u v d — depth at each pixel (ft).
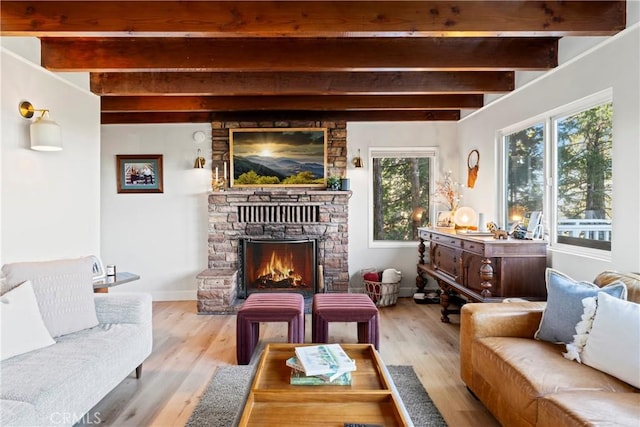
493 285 10.04
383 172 16.57
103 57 9.59
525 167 11.58
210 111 14.76
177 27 7.81
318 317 9.50
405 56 9.79
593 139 8.86
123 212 15.78
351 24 7.91
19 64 8.46
